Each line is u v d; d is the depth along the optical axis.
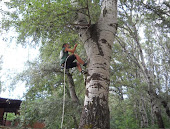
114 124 14.25
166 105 10.88
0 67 14.24
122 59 12.62
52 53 9.77
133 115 18.44
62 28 4.99
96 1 6.16
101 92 3.31
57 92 13.68
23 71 10.81
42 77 10.42
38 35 5.20
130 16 11.76
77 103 10.12
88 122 3.04
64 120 10.98
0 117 18.84
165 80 17.11
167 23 10.05
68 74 10.72
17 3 5.23
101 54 3.74
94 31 4.17
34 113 11.20
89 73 3.60
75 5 4.82
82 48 9.82
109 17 4.32
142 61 11.61
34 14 4.48
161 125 10.20
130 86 12.25
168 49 15.88
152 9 9.90
